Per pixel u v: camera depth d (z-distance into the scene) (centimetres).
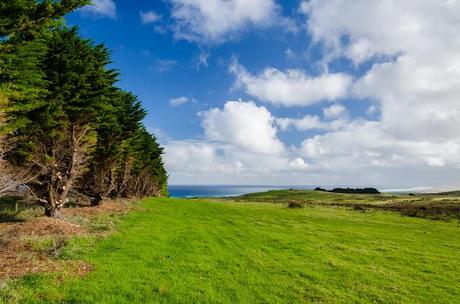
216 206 7288
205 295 1536
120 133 4181
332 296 1675
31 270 1542
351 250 2892
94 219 3347
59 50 2627
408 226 5231
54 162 2869
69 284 1455
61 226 2512
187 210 5934
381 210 8569
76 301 1299
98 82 3036
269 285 1770
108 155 4231
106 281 1555
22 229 2280
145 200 7462
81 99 2870
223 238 3125
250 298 1557
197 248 2545
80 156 3234
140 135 5356
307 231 3975
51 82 2445
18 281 1401
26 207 3438
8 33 1427
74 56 2705
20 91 1800
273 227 4184
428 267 2441
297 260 2397
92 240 2331
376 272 2191
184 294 1520
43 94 2425
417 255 2862
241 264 2159
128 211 4569
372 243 3347
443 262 2633
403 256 2773
